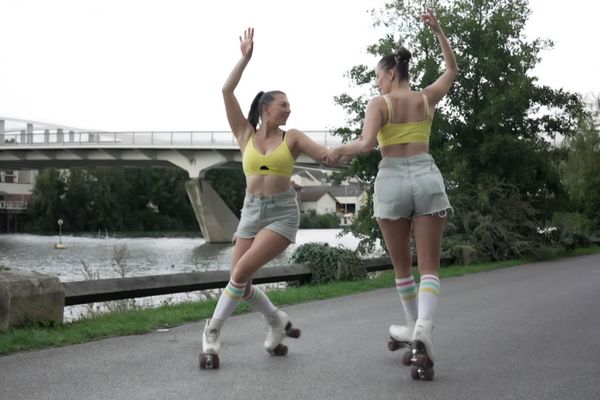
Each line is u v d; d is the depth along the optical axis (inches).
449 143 843.4
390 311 317.1
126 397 157.2
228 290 189.6
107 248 1813.5
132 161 2336.4
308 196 6097.4
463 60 828.0
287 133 191.9
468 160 823.1
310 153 189.2
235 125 198.7
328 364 194.5
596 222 1374.3
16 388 165.3
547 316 297.9
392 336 203.6
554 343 230.8
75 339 232.2
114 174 3678.6
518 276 543.2
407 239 194.1
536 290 419.8
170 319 279.0
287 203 192.2
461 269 607.2
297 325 271.4
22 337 226.2
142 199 3880.4
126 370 185.9
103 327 254.5
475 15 849.5
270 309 203.2
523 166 827.4
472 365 194.7
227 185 4106.8
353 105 874.8
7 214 3430.1
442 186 182.5
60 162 2461.9
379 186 187.3
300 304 346.3
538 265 705.0
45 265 1152.8
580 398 159.2
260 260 189.2
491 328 263.3
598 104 1424.7
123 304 351.6
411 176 182.5
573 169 1373.0
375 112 182.7
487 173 816.9
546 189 900.0
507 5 858.8
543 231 899.4
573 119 888.3
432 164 184.7
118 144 2222.0
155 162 2348.7
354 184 896.3
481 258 770.2
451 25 836.0
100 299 302.4
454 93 855.7
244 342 230.5
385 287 436.5
